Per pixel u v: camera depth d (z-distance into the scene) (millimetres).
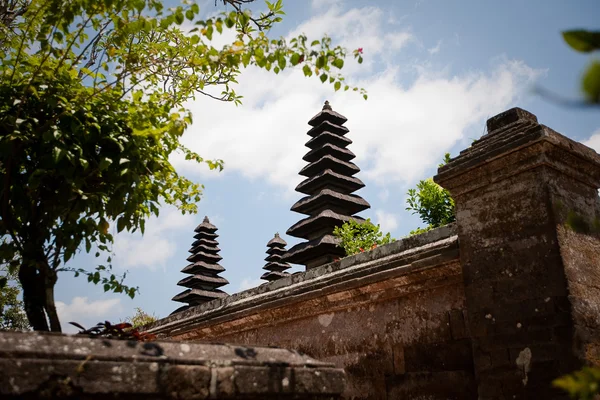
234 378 2480
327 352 6766
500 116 5703
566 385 1366
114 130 4141
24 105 4008
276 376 2633
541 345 4477
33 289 3934
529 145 4887
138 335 3502
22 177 4105
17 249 3895
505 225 5066
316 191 18359
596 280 4797
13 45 4793
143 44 5168
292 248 17750
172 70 5121
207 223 23891
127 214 4156
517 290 4793
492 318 4914
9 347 2076
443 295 5633
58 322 3891
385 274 6004
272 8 5105
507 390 4617
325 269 7281
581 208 5086
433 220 12477
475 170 5371
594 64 928
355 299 6547
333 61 3873
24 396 1959
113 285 4148
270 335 7859
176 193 5336
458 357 5289
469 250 5305
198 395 2346
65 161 3938
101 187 4195
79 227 4098
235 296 8945
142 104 4273
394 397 5773
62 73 4195
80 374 2096
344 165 18125
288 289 7574
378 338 6180
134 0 3729
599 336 4457
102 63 4500
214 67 4125
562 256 4562
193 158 5434
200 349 2621
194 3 3797
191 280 21781
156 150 4625
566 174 5090
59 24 3854
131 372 2209
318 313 7105
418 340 5727
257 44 3930
